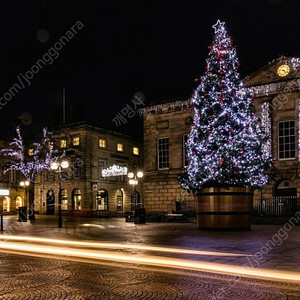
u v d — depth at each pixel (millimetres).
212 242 14953
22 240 17141
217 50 21875
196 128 22188
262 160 21438
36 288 7758
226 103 21391
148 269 9750
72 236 18406
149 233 19484
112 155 52656
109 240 16250
